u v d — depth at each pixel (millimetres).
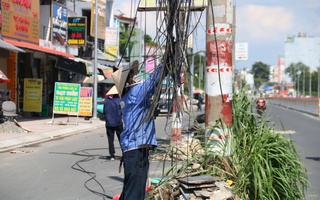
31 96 22062
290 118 31594
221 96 6211
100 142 14367
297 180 5812
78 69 25688
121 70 5035
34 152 11766
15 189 7453
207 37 6273
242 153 5934
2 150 11844
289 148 5945
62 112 19859
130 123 4910
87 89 21203
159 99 4750
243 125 6410
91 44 33625
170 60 4543
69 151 12078
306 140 15828
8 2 19812
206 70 6305
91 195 7059
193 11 4625
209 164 5977
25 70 24641
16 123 15500
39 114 24375
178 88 4852
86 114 21234
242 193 5430
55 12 25828
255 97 7320
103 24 35750
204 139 6484
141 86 4887
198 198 5242
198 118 10516
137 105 4879
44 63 26594
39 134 15383
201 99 35344
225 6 6180
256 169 5363
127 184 4910
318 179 8602
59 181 8102
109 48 38344
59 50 26719
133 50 40406
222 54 6199
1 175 8633
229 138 6000
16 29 20734
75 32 27531
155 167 8297
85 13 33219
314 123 26641
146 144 4887
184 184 5395
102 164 9969
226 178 5773
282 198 5656
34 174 8750
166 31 4512
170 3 4465
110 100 10422
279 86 138375
